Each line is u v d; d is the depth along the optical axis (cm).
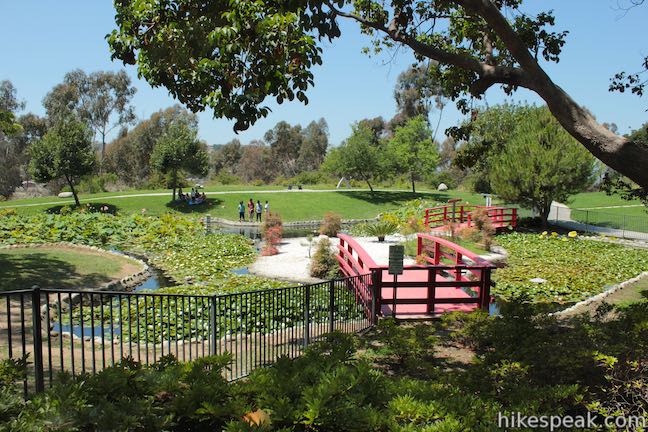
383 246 2159
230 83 551
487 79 681
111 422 277
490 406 340
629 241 2467
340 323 927
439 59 721
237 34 535
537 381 463
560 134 2725
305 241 2555
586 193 4931
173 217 3350
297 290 1305
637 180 596
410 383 369
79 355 758
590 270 1780
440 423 298
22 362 360
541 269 1800
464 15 903
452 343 762
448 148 8481
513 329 638
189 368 368
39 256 1705
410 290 1120
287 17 527
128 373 337
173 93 648
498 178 2869
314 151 9931
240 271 1795
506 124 3631
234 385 349
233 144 9788
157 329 1000
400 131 5150
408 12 752
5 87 6994
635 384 386
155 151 4281
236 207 4028
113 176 6100
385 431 305
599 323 564
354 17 768
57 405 289
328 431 306
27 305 1120
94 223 2622
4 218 2567
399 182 6100
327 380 332
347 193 4825
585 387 419
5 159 7112
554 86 634
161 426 288
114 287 1445
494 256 2038
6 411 293
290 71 539
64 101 7038
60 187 6372
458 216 3081
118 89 7350
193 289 1405
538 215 3400
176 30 588
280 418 300
